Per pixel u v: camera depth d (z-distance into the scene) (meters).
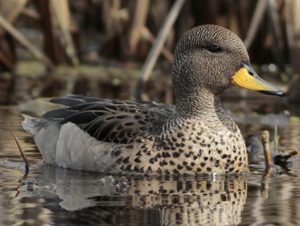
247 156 11.24
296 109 15.73
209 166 10.38
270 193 9.30
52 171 10.73
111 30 21.30
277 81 18.59
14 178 10.16
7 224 7.87
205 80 10.55
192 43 10.68
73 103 12.07
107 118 10.84
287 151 11.70
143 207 8.61
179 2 17.53
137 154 10.37
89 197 9.05
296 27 17.83
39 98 16.33
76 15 23.78
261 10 19.08
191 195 9.22
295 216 8.16
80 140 10.83
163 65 21.19
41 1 19.75
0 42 20.08
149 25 21.30
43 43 20.52
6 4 19.08
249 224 7.89
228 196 9.16
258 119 14.55
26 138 12.72
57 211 8.39
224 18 20.64
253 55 21.03
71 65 20.72
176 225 7.91
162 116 10.78
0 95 16.67
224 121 10.58
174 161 10.32
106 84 18.45
